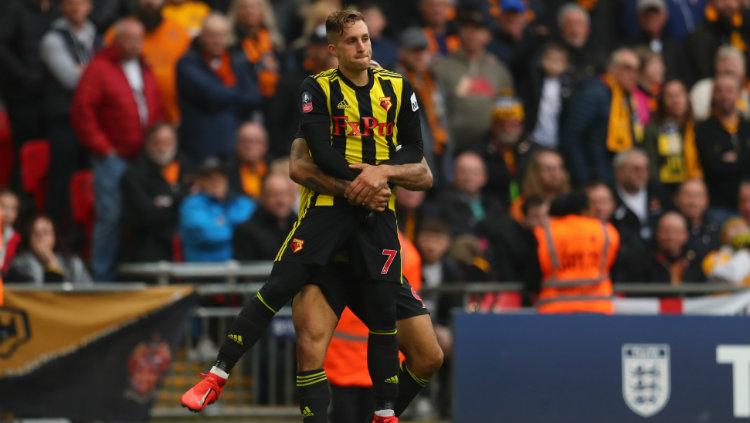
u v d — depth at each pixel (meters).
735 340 37.53
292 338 38.16
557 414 36.88
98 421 35.88
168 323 36.25
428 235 39.66
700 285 38.47
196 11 48.91
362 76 23.95
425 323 25.44
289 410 38.16
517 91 50.53
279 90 45.66
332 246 23.78
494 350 36.84
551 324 36.94
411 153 24.14
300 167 24.02
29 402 35.78
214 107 45.03
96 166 42.91
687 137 48.47
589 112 47.94
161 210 41.53
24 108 46.44
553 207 37.41
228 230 40.97
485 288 38.34
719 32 53.62
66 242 41.44
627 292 38.69
